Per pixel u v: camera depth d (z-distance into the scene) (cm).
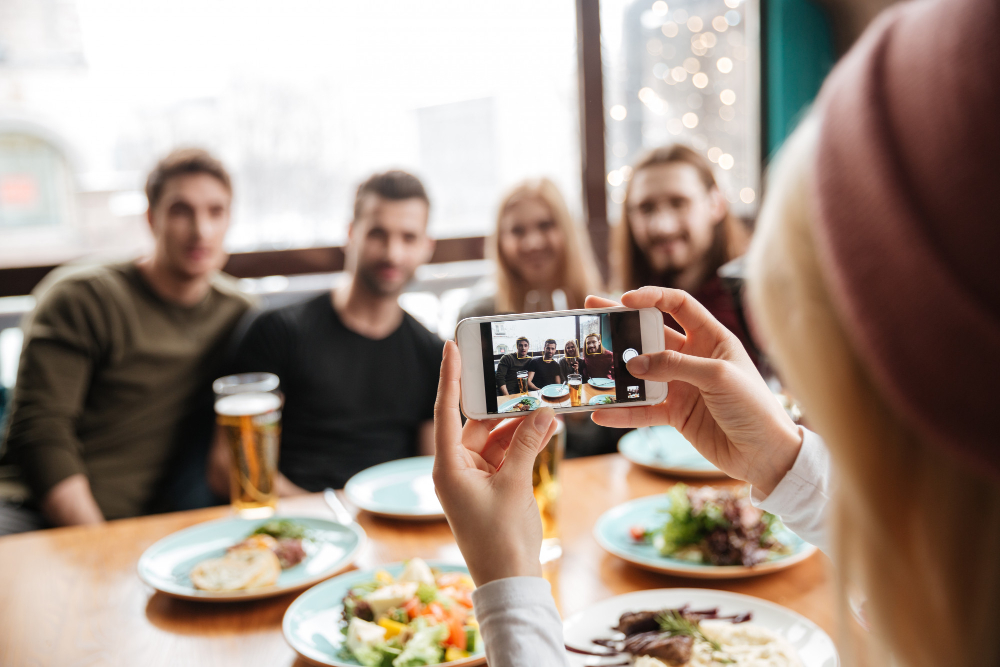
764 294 43
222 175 224
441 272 332
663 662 83
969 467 33
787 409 112
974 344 31
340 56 310
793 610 97
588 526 129
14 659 93
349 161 316
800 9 354
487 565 65
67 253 287
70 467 197
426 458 164
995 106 31
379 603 94
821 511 78
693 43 357
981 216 31
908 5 39
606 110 343
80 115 283
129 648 95
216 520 137
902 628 39
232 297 243
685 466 151
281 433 215
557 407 81
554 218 248
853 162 35
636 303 82
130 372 218
